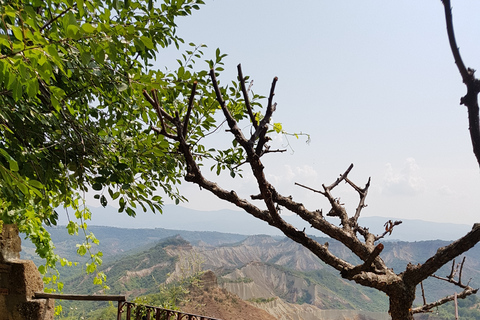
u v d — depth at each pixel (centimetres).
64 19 208
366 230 233
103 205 385
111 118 379
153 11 411
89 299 532
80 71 326
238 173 448
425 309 241
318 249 176
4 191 300
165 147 361
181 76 383
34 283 543
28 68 212
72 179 378
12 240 553
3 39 191
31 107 320
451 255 177
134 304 536
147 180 465
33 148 331
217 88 162
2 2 227
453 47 146
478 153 146
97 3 315
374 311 13225
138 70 394
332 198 236
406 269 187
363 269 164
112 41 245
